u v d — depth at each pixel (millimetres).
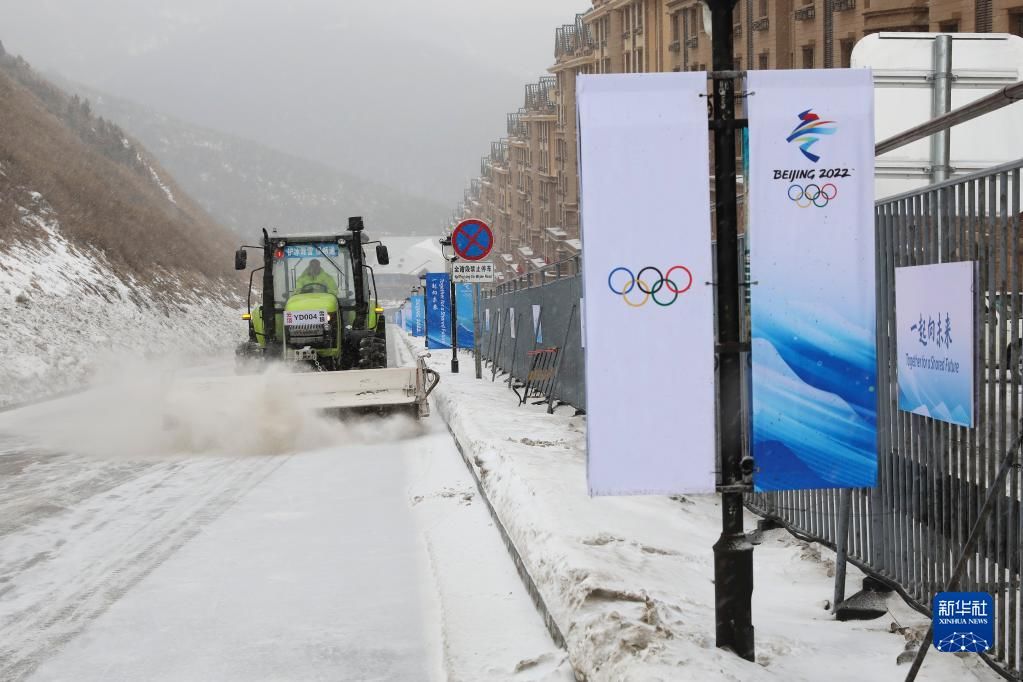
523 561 8359
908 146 13555
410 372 18641
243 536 10641
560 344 19953
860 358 5898
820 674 5883
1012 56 13547
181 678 6684
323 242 23953
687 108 5715
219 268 93562
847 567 8508
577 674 6023
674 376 5805
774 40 48750
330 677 6637
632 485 5840
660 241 5750
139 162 121062
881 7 37625
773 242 5828
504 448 13547
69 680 6676
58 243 50094
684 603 6898
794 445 5910
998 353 5867
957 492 6559
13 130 68438
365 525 11086
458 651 6812
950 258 6457
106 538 10625
